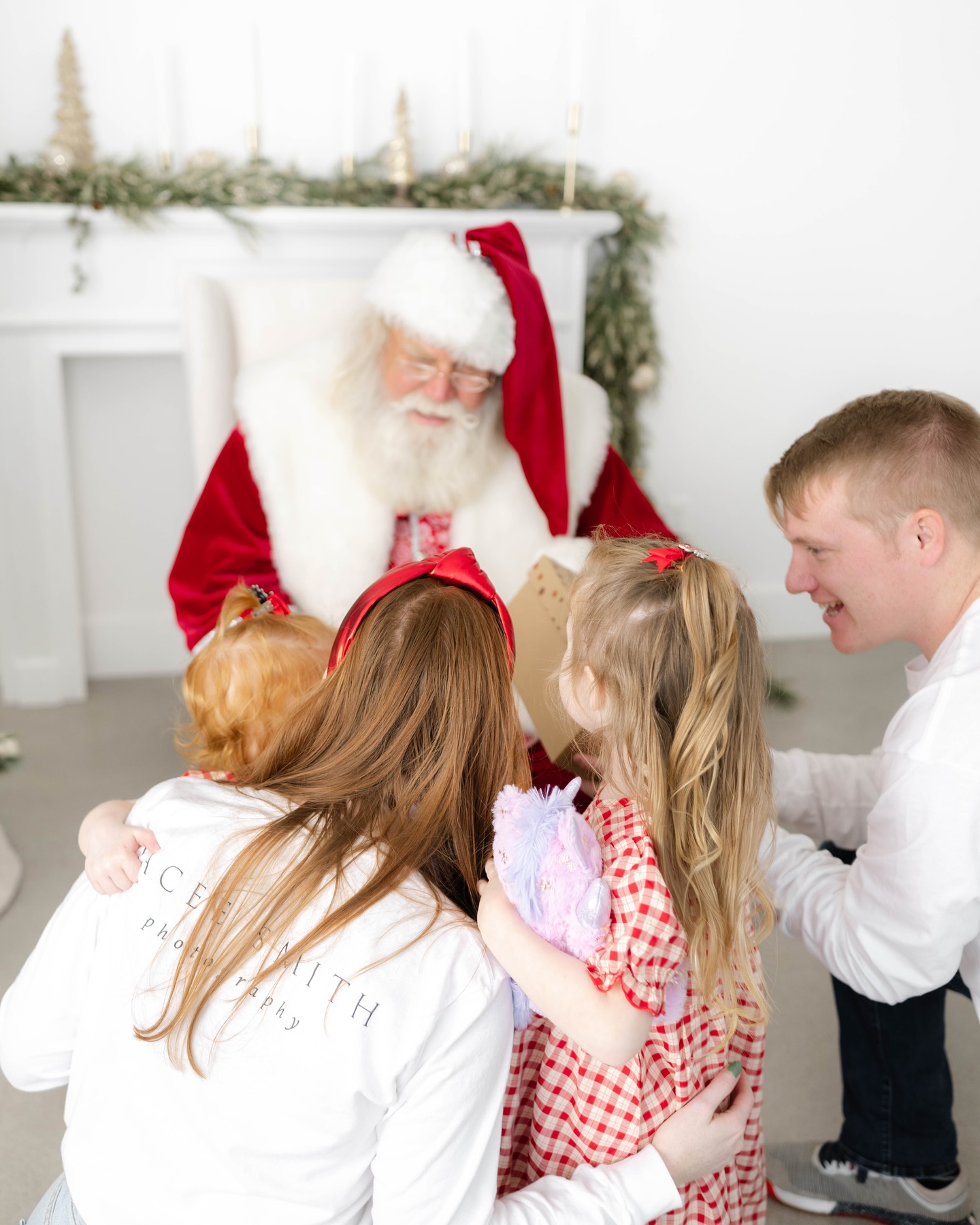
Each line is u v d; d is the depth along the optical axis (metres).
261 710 1.11
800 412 3.25
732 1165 1.03
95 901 0.84
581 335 2.84
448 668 0.83
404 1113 0.74
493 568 2.02
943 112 3.03
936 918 1.00
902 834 1.01
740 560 3.38
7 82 2.58
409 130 2.71
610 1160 0.89
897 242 3.13
